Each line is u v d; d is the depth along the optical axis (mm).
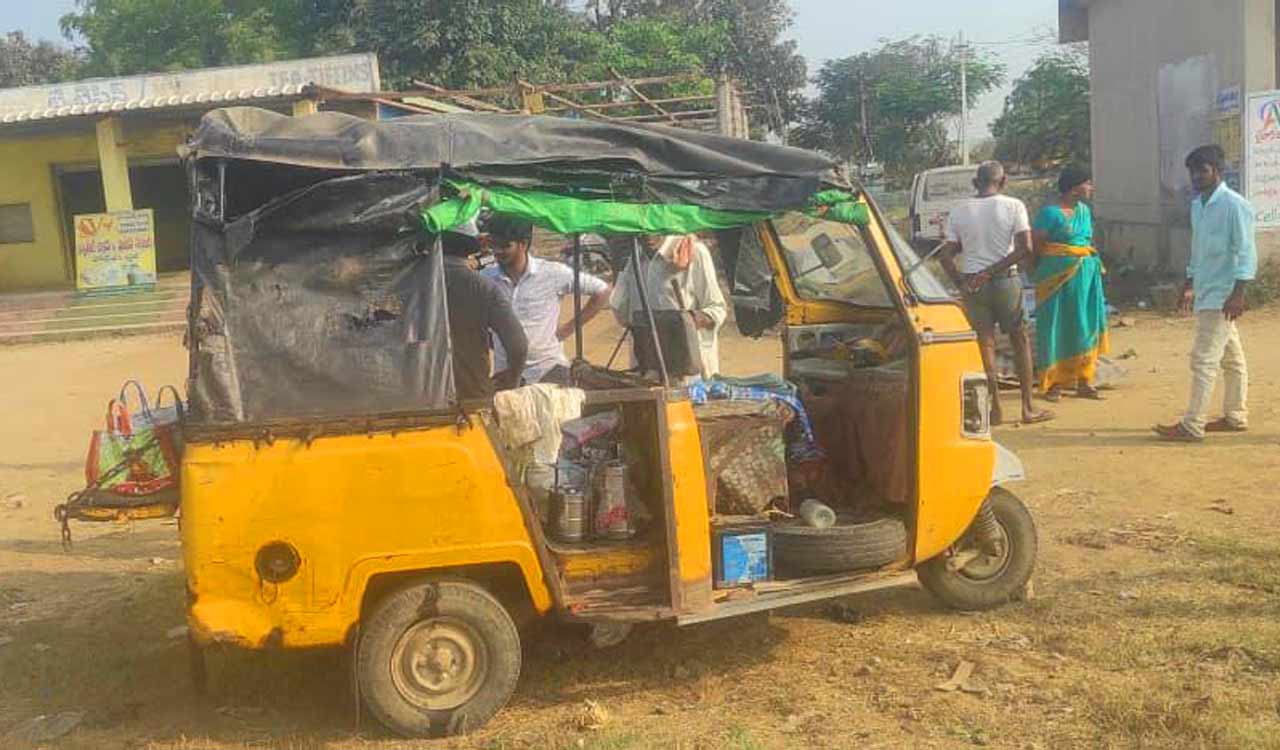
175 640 5664
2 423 12117
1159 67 18641
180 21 35656
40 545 7484
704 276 6453
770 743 4281
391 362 4316
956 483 5215
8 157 23312
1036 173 31641
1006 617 5473
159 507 4723
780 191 4785
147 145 22547
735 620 5570
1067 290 9992
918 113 46406
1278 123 15250
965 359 5266
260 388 4230
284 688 5039
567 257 7293
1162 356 12195
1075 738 4188
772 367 12742
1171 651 4906
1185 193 17734
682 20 44719
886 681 4801
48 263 23578
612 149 4594
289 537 4230
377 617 4363
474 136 4449
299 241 4297
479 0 28453
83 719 4754
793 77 48875
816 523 5156
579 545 4684
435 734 4434
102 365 16172
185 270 23562
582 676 5000
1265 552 6027
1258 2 15516
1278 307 14492
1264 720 4199
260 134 4309
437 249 4387
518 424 4410
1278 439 8453
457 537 4363
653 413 4664
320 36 30484
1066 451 8438
